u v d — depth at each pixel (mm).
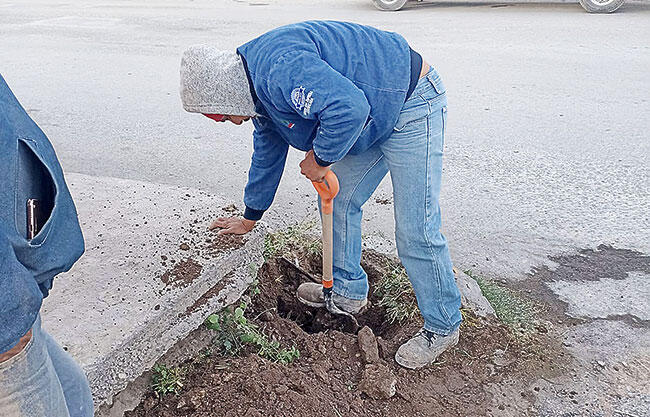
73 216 1577
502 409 2678
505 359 2936
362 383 2676
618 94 6461
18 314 1325
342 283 3156
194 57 2285
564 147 5293
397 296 3281
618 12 10234
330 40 2311
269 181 2818
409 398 2672
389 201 4512
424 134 2482
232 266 2879
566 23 9523
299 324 3299
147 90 6953
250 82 2262
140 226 3072
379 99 2346
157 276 2664
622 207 4348
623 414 2668
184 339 2684
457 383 2797
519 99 6391
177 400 2482
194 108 2326
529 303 3393
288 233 3830
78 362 2195
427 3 11758
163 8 11992
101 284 2609
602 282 3568
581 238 4000
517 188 4641
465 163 5043
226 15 10992
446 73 7234
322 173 2482
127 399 2428
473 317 3148
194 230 3041
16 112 1458
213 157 5238
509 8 10977
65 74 7570
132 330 2354
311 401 2512
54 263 1484
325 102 2088
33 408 1458
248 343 2812
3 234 1319
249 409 2424
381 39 2398
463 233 4086
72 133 5727
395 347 2963
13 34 9734
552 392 2779
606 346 3061
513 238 4020
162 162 5133
